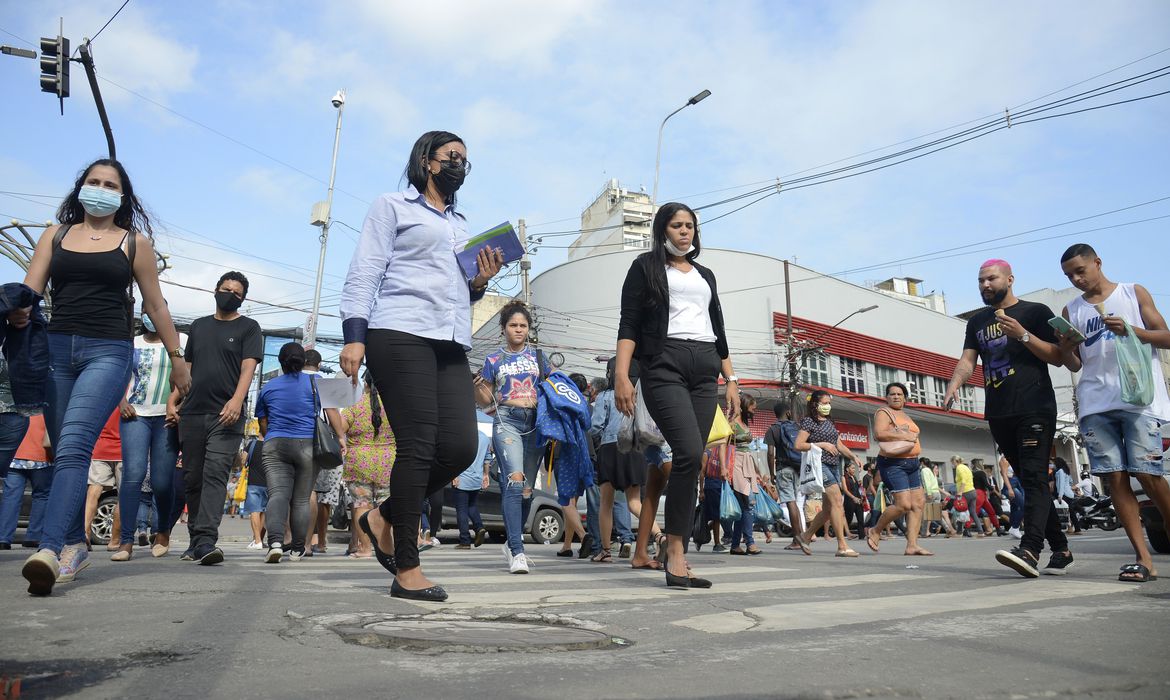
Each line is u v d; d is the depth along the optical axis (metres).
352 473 6.37
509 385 5.03
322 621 2.23
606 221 50.22
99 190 3.29
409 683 1.60
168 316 3.54
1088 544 9.02
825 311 33.94
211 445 4.95
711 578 4.16
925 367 39.00
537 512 12.49
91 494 6.65
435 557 6.64
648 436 4.53
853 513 15.16
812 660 1.89
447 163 3.22
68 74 11.20
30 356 3.02
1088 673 1.77
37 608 2.44
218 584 3.20
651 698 1.51
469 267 3.17
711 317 4.08
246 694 1.50
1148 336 4.19
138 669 1.67
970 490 16.70
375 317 3.06
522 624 2.33
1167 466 7.10
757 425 30.41
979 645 2.09
